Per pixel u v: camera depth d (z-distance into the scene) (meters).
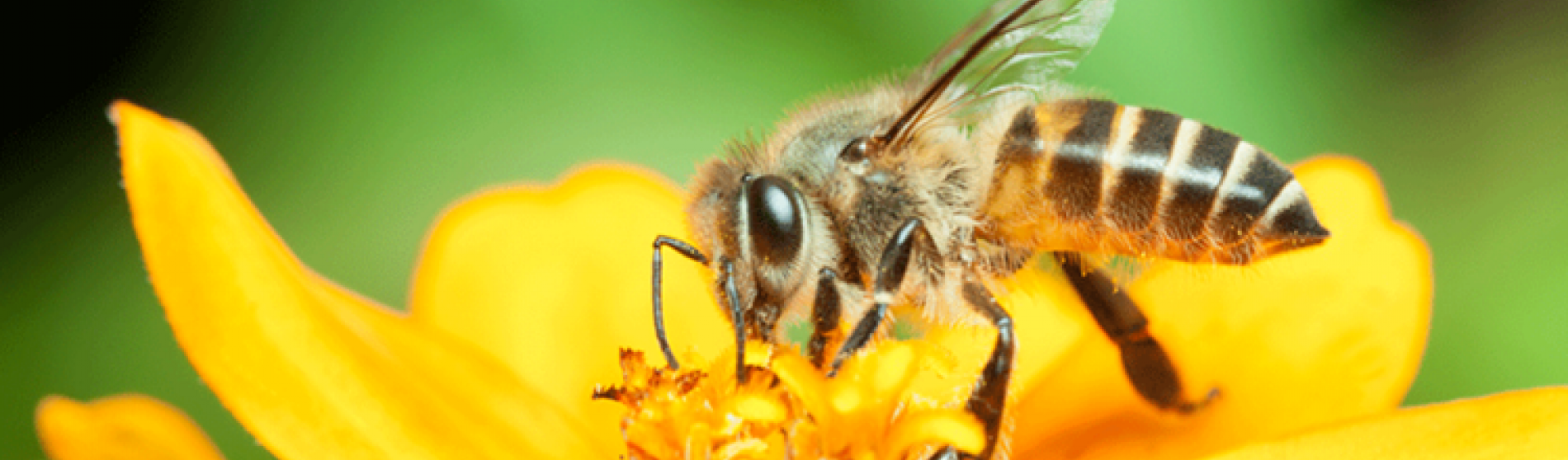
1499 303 0.08
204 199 0.07
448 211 0.08
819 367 0.07
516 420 0.07
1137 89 0.09
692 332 0.08
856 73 0.09
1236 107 0.09
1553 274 0.08
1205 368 0.08
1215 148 0.07
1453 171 0.09
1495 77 0.09
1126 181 0.07
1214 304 0.08
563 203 0.08
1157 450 0.08
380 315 0.07
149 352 0.08
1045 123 0.07
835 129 0.07
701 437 0.07
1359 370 0.08
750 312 0.07
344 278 0.09
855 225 0.07
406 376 0.07
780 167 0.07
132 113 0.07
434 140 0.09
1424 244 0.08
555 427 0.07
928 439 0.07
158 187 0.07
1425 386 0.08
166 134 0.07
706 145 0.09
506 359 0.08
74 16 0.09
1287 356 0.08
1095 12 0.08
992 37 0.07
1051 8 0.08
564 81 0.09
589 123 0.09
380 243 0.09
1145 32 0.09
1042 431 0.08
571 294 0.08
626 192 0.08
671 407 0.07
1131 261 0.07
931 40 0.09
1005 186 0.07
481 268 0.08
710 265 0.07
